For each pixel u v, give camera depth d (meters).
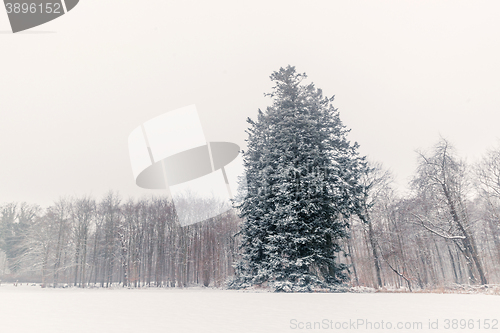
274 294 13.66
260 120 22.30
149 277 45.41
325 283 17.05
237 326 5.14
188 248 43.81
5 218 56.56
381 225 31.55
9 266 54.62
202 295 12.76
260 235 19.98
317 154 18.11
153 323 5.38
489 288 18.38
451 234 27.77
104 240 46.69
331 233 17.70
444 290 18.66
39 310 7.18
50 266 44.31
